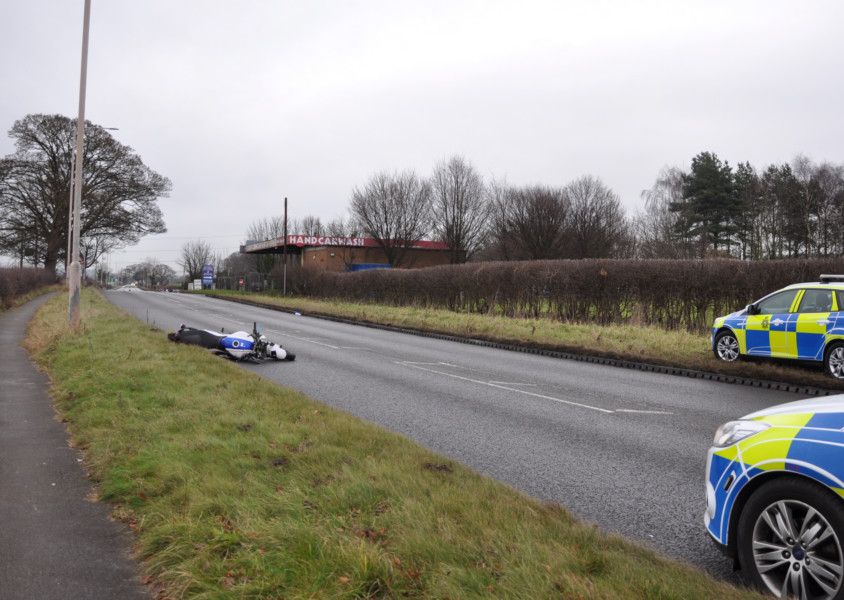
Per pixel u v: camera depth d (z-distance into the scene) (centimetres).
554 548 376
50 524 459
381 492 465
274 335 2117
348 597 323
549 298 2425
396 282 3494
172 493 477
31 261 6378
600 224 4869
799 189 5078
